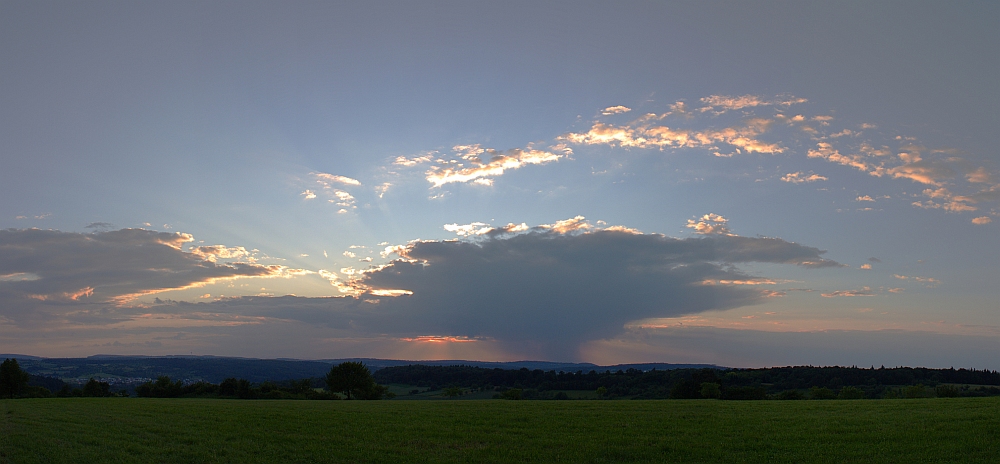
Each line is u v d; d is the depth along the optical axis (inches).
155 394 4690.0
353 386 4092.0
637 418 1616.6
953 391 3784.5
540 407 2069.4
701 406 2011.6
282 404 2455.7
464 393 6264.8
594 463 1023.6
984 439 1098.1
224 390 4566.9
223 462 1015.6
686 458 1055.6
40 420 1599.4
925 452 1019.9
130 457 1033.5
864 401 2103.8
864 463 964.0
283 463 1019.3
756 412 1743.4
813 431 1294.3
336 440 1268.5
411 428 1456.7
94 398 3127.5
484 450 1144.2
